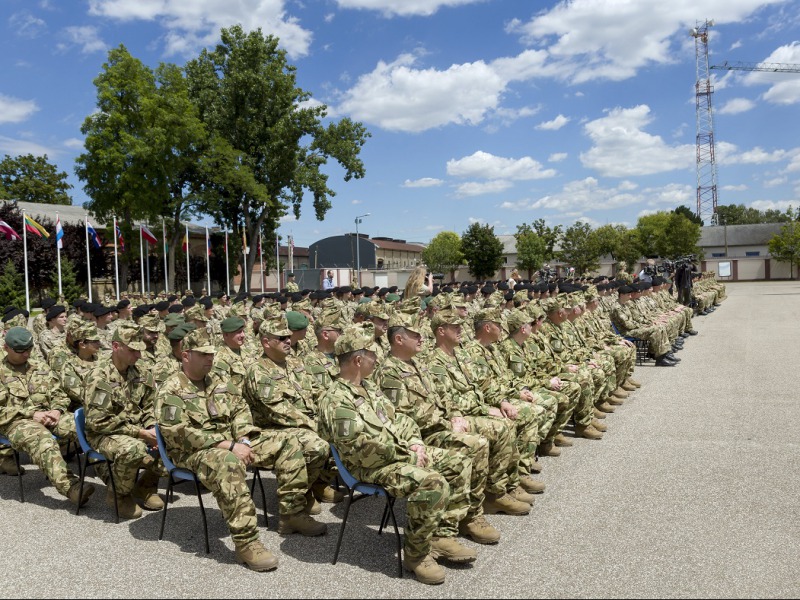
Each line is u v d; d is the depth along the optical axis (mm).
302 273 44500
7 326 9609
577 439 7566
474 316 6512
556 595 3887
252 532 4406
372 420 4418
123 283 32688
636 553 4434
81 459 6828
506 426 5285
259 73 37594
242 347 7500
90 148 29250
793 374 10961
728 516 5039
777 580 3994
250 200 38812
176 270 42469
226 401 5059
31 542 4863
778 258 62969
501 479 5266
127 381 5652
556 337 8141
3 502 5789
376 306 7715
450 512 4438
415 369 5293
